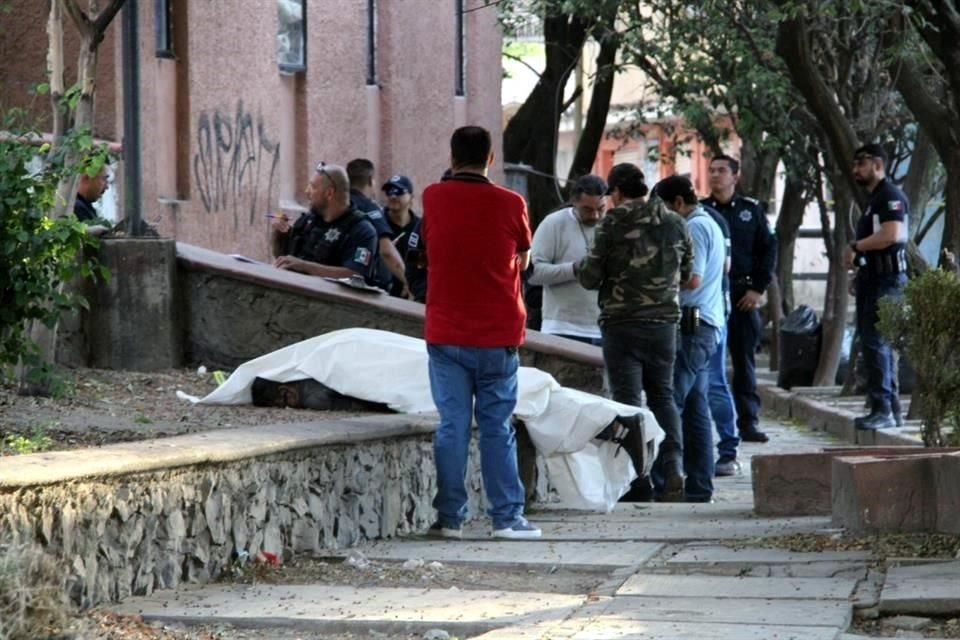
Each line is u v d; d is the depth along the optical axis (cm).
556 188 4894
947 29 2450
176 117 2928
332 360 1823
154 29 2808
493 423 1598
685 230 1980
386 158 3859
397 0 3878
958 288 1742
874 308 2528
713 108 4388
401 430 1612
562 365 2092
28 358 1508
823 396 3462
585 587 1330
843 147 2673
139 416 1697
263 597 1266
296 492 1447
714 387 2364
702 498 2066
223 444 1348
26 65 2612
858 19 3228
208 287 2166
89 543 1188
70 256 1502
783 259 4628
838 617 1159
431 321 1594
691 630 1129
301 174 3428
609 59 4894
